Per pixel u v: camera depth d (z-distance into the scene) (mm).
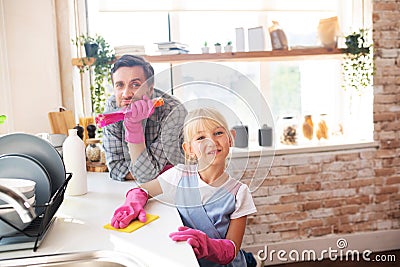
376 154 2926
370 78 2875
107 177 1864
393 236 2998
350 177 2898
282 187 2799
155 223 1236
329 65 3127
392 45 2883
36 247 1048
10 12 2320
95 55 2508
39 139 1308
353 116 3098
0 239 1061
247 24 2996
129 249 1041
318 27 2914
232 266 1370
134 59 1649
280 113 3119
